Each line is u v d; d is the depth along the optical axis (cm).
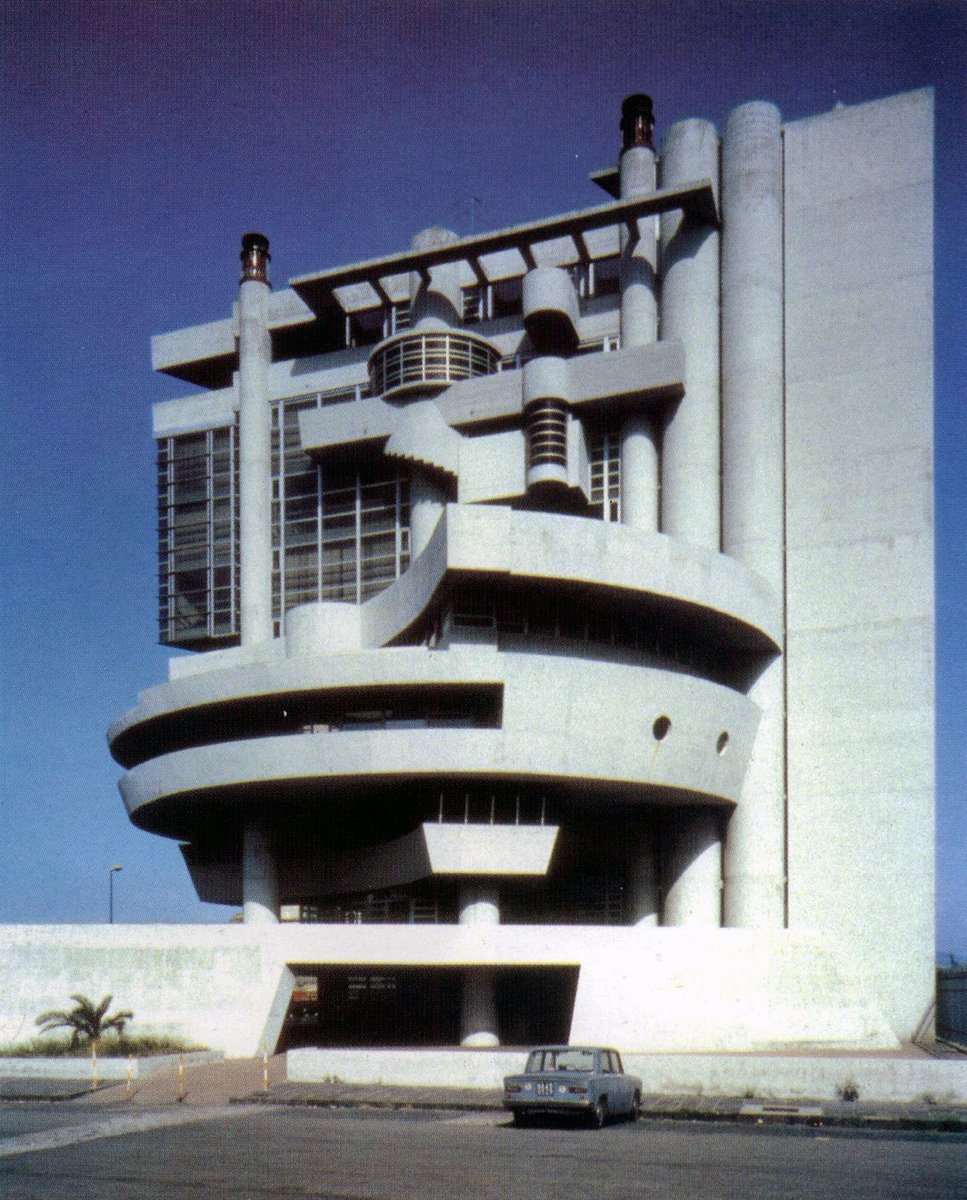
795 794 4794
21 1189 1446
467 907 3931
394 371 5116
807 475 4978
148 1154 1756
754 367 4991
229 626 5588
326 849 4416
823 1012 3775
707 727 4156
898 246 5003
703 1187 1414
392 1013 4525
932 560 4750
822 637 4856
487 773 3800
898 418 4884
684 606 4197
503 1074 2669
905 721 4688
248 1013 3753
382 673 3866
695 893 4588
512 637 4028
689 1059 2586
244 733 4591
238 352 5869
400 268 5269
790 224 5181
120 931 3891
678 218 5181
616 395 4844
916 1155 1725
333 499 5441
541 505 4953
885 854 4625
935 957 4512
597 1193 1370
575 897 4953
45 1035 3834
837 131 5188
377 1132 2022
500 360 5294
